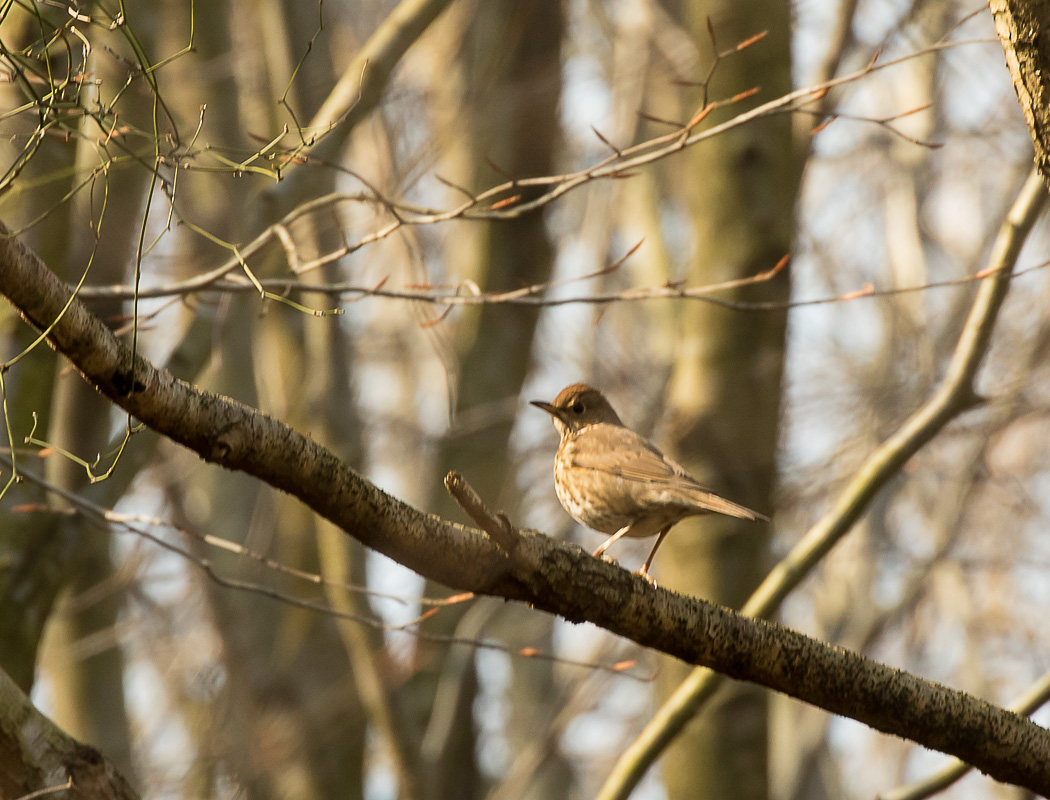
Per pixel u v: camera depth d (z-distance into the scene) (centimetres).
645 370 1869
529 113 1540
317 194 1004
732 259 1120
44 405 864
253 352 1527
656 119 732
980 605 2261
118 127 662
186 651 1981
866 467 923
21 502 858
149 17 1009
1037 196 848
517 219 1561
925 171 2183
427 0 1080
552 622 2109
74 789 516
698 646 571
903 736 597
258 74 1534
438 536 521
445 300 793
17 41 790
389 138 1296
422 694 1475
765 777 1105
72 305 451
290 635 1503
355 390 1773
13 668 840
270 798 1463
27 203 838
